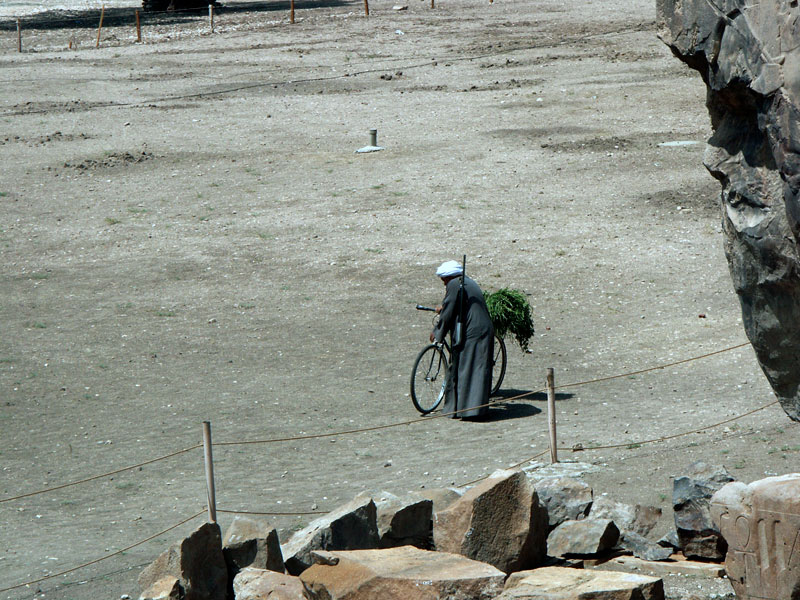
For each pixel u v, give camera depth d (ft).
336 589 63.93
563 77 404.36
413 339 169.58
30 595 82.43
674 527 85.15
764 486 60.64
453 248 219.61
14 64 491.31
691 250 210.18
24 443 128.57
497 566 71.87
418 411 136.67
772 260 66.80
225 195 267.59
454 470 111.34
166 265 215.92
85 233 239.91
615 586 59.36
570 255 211.20
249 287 200.85
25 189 278.05
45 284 206.59
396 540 77.20
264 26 600.39
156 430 131.85
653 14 567.18
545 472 103.45
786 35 60.08
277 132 335.47
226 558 73.10
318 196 263.29
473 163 287.89
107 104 390.83
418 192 262.47
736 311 174.29
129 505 107.04
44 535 99.40
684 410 128.36
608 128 319.47
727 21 64.59
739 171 69.10
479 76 417.49
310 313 184.65
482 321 133.49
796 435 111.14
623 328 170.19
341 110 364.79
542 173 274.77
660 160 279.69
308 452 121.80
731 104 68.49
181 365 159.63
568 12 601.21
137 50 526.57
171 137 333.83
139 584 72.59
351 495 105.40
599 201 248.93
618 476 101.55
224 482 112.57
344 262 213.66
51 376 155.53
